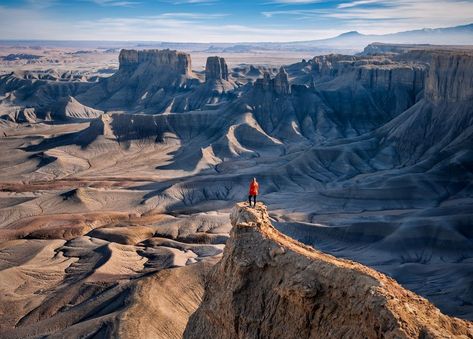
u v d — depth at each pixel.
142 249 105.31
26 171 182.38
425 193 139.25
